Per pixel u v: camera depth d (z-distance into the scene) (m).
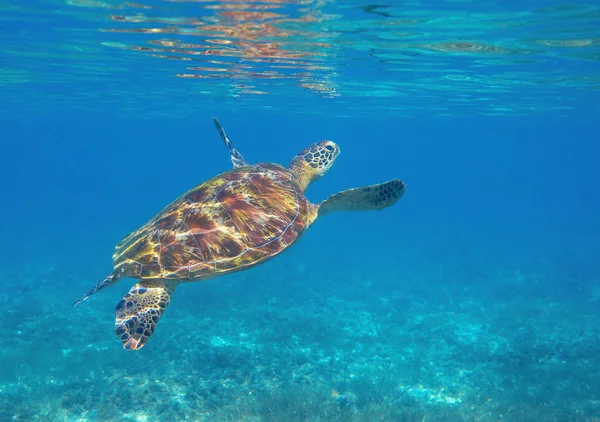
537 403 10.39
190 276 5.35
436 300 19.06
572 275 23.02
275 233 5.86
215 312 16.41
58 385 10.80
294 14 9.80
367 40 12.12
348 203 6.68
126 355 12.36
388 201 6.59
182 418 9.68
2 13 10.10
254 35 11.83
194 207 6.04
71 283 21.34
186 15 10.04
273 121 52.31
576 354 13.23
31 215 55.19
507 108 30.05
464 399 10.77
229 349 13.05
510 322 16.22
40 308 16.88
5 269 24.31
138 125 55.06
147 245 5.73
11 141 92.62
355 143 109.75
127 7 9.50
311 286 20.95
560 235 38.84
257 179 6.67
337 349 13.53
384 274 23.45
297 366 12.16
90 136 79.81
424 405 10.33
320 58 15.03
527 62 14.52
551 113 32.78
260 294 18.86
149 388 10.77
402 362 12.59
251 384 11.13
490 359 12.92
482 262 26.47
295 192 6.78
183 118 45.31
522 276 23.14
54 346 13.23
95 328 14.88
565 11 9.12
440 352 13.54
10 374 11.10
